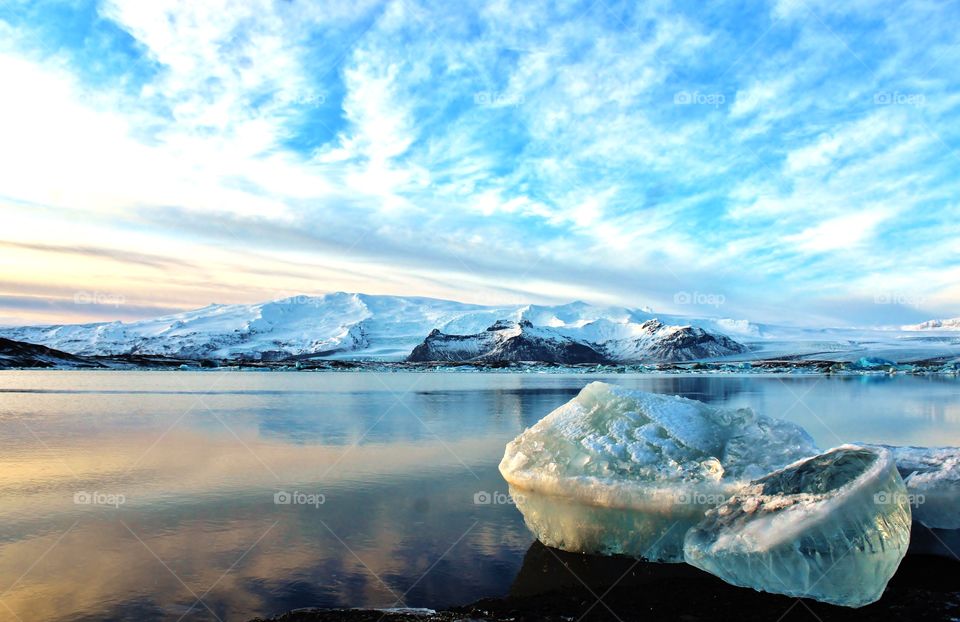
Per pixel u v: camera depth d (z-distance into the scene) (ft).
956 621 20.67
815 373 371.76
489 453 59.82
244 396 149.28
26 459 54.70
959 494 27.61
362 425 84.64
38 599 23.65
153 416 95.61
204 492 41.98
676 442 31.04
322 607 23.09
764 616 21.42
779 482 25.86
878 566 22.00
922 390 169.37
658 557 28.27
